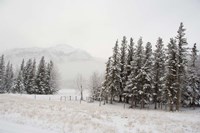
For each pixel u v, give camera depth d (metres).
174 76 36.31
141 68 40.03
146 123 15.59
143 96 39.84
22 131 9.76
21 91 70.81
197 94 46.00
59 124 12.41
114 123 14.77
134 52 45.28
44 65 71.50
